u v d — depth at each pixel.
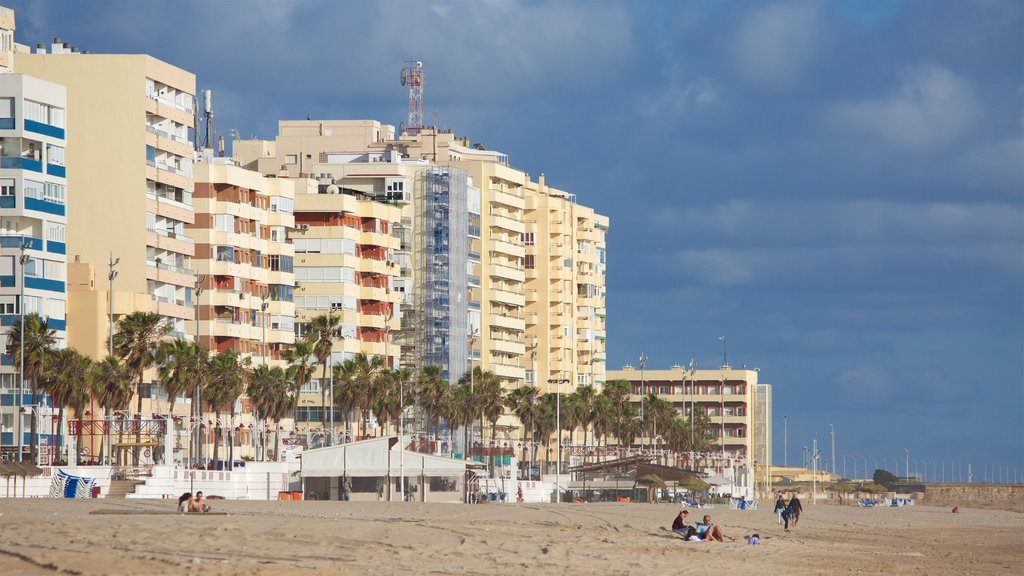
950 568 106.62
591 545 101.44
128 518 106.50
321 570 71.81
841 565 101.44
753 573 89.69
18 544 76.31
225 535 89.06
